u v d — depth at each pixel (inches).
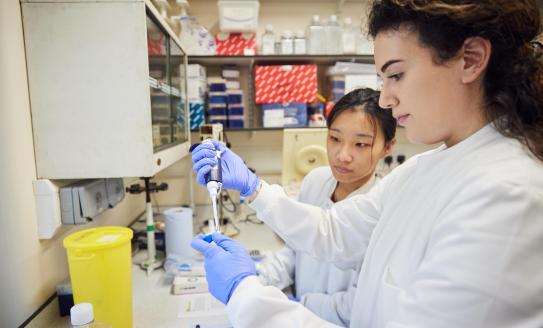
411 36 19.4
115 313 33.8
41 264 40.0
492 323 16.1
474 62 19.0
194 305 40.9
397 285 22.9
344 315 35.8
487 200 17.6
